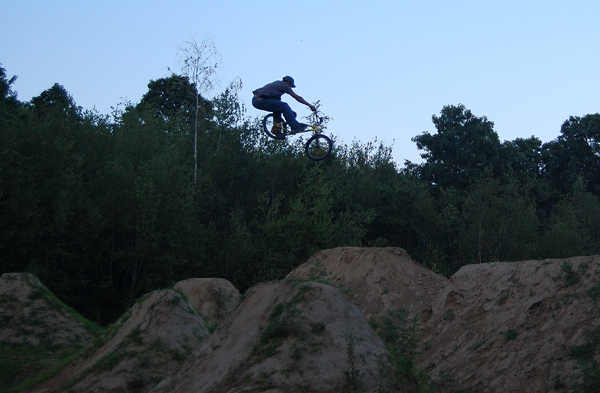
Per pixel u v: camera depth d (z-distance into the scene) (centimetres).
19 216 2373
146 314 1199
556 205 4312
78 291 2584
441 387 1014
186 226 2805
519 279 1141
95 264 2602
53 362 1410
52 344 1570
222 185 3594
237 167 3562
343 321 773
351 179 3872
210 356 866
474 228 3425
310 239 3259
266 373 718
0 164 2350
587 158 4744
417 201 3809
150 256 2708
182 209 2834
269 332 768
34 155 2577
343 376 708
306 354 728
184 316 1203
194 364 877
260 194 3472
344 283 1858
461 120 4819
